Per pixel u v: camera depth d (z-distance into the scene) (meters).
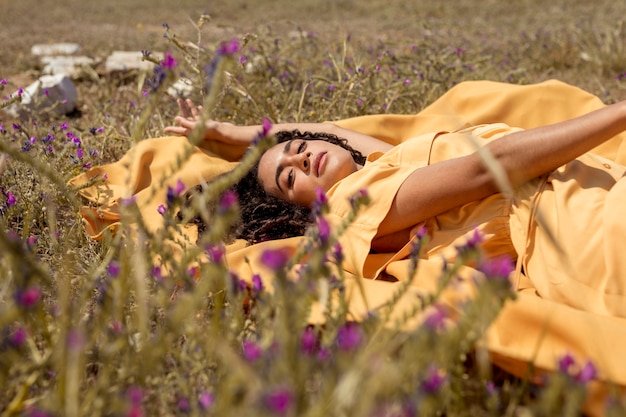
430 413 1.37
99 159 3.39
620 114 2.15
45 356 1.46
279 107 4.15
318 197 1.58
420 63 4.66
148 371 1.46
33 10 13.11
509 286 1.14
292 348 1.14
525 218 2.26
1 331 1.41
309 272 1.34
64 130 3.70
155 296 1.71
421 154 2.54
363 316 1.65
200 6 13.09
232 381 1.17
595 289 2.06
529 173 2.23
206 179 3.10
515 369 1.78
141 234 1.65
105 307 1.49
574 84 5.25
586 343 1.79
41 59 6.36
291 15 11.38
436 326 1.12
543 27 8.20
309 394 1.34
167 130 3.39
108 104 4.14
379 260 2.43
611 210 2.11
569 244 2.13
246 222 2.79
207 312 1.86
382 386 1.05
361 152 3.10
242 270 2.33
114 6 13.69
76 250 2.39
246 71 4.43
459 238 2.32
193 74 4.52
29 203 2.65
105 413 1.42
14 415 1.39
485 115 3.34
